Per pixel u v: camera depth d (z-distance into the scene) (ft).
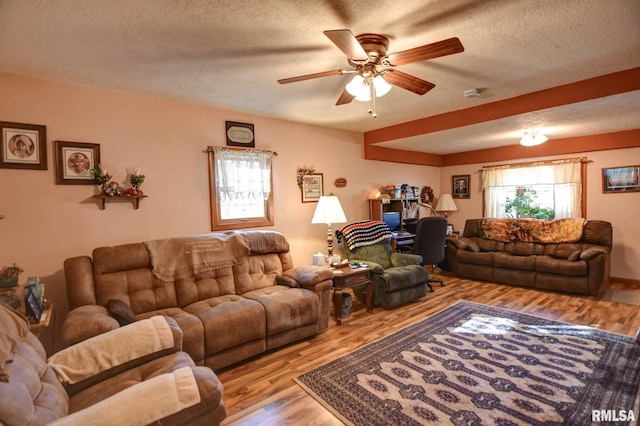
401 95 10.51
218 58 7.62
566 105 9.93
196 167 11.26
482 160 19.88
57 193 8.87
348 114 12.83
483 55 7.68
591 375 7.50
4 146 8.16
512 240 16.61
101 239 9.52
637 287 14.90
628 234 15.44
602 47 7.32
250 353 8.50
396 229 17.92
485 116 11.61
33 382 4.19
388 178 18.40
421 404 6.66
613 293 13.96
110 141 9.64
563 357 8.37
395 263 14.30
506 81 9.40
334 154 15.47
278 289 10.27
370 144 16.57
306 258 14.40
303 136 14.26
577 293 13.92
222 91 9.91
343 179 15.78
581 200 16.60
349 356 8.76
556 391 6.95
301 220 14.19
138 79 8.82
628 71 8.61
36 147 8.56
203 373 4.76
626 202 15.46
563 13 5.95
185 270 9.45
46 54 7.21
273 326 8.84
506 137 15.67
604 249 13.62
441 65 8.26
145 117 10.25
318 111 12.29
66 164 8.95
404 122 14.39
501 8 5.78
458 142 16.88
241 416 6.47
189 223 11.12
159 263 9.14
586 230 14.96
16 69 7.98
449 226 20.44
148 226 10.32
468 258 16.69
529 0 5.56
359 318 11.59
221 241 10.36
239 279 10.35
